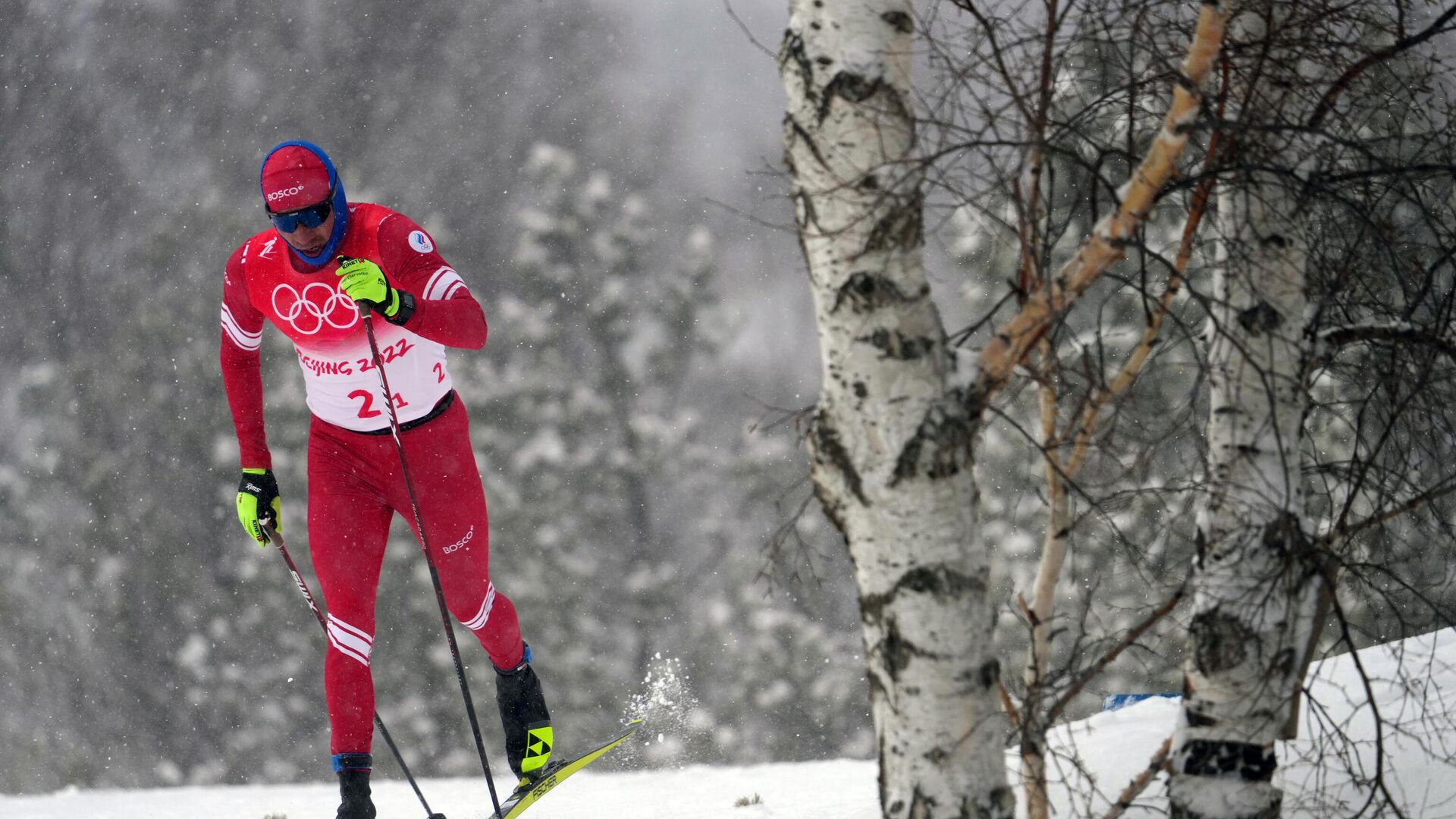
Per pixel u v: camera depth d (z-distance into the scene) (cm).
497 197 8731
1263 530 1049
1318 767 1122
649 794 2602
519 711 1620
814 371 7931
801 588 6881
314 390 1480
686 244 8131
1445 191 1155
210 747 7438
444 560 1519
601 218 8194
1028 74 1033
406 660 6881
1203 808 1061
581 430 7575
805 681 6769
